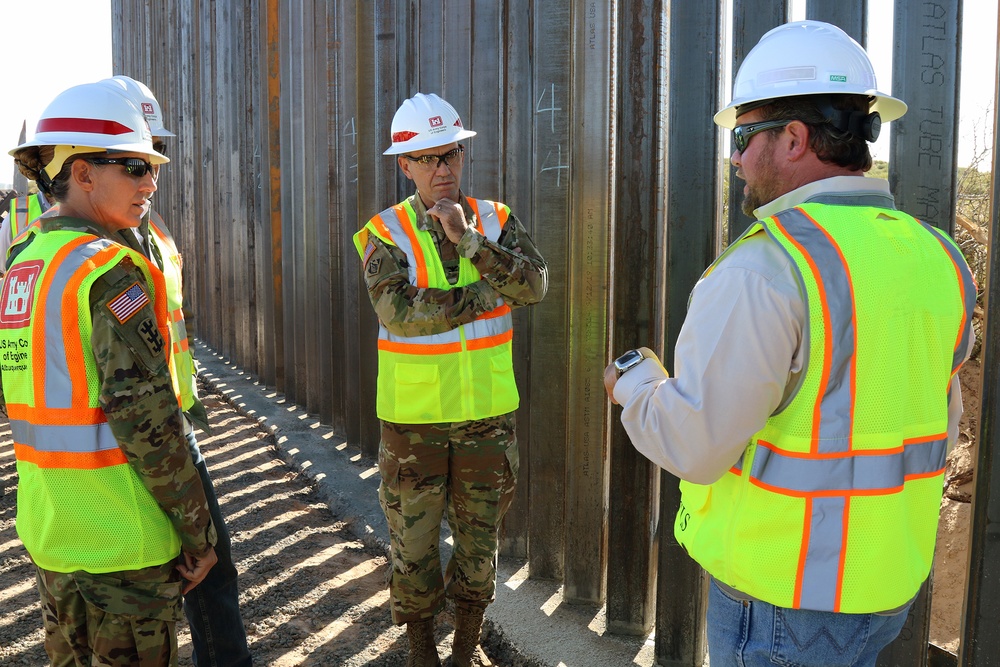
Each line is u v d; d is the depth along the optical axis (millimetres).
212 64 8133
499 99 3678
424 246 2582
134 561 1740
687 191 2596
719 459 1365
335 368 5430
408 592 2646
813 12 2264
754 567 1386
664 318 2703
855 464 1322
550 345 3262
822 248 1317
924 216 2172
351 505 4258
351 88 5031
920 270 1377
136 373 1675
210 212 8531
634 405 1480
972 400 4855
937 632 3734
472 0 3684
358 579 3549
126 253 1707
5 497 4441
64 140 1737
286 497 4551
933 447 1402
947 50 2119
